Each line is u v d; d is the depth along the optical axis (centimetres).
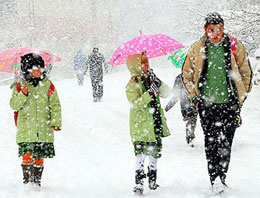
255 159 1675
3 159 1691
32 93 1270
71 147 1980
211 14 1148
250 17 3428
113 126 2516
